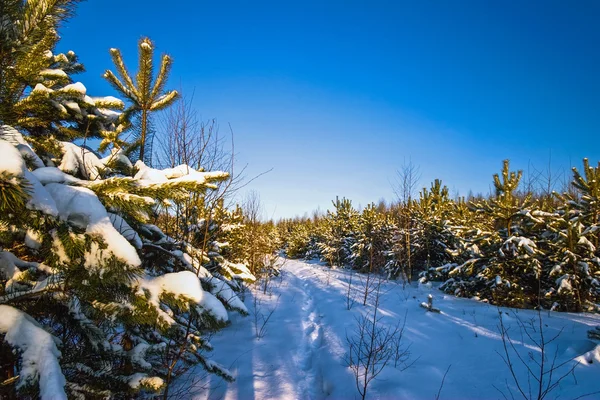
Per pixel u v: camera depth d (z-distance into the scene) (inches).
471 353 192.7
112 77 125.3
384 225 629.6
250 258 404.2
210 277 116.1
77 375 75.9
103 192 62.6
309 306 365.1
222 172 66.6
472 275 357.4
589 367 156.1
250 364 189.2
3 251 65.1
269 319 286.0
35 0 48.0
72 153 78.9
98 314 67.3
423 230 498.0
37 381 48.3
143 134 128.5
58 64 96.0
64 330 73.4
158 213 126.5
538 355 178.9
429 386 156.1
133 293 65.1
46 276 66.0
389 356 192.4
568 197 331.3
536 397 139.6
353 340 223.3
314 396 165.6
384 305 328.8
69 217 56.2
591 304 275.6
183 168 85.7
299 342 238.7
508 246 304.3
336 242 775.1
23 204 47.2
